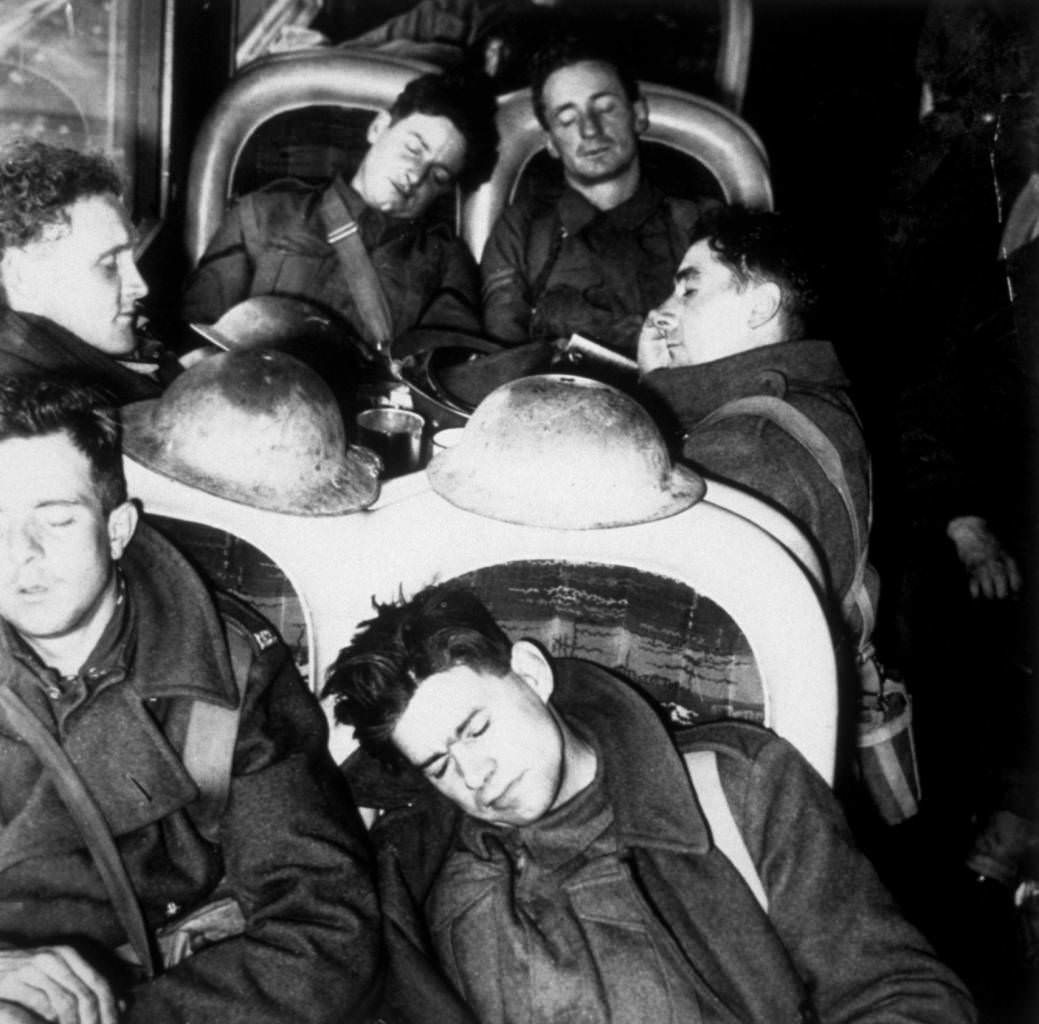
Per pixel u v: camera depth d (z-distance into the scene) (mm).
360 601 1698
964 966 2354
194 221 2588
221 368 1708
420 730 1649
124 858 1607
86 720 1604
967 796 2512
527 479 1706
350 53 2668
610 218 2600
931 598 2625
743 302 2021
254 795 1624
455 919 1680
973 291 2680
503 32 2695
